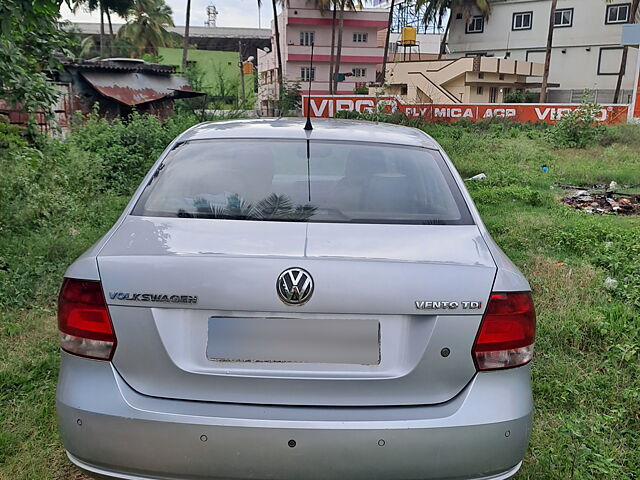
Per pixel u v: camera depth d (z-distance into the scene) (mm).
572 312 4480
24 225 6508
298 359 1966
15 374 3502
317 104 28047
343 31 47812
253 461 1892
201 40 55500
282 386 1946
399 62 40125
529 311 2119
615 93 36781
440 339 1971
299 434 1876
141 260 2027
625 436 3047
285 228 2293
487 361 2014
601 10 39281
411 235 2299
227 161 2797
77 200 7777
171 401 1963
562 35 41031
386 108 27109
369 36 48250
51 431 2984
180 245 2133
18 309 4512
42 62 6570
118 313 1992
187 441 1900
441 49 47812
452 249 2209
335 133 3031
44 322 4316
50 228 6523
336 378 1943
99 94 19688
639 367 3662
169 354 1967
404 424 1897
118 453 1945
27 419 3068
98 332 2010
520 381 2078
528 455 2873
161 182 2678
